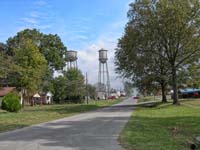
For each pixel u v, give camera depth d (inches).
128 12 2253.9
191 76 2407.7
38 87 3248.0
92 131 845.8
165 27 2161.7
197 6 2140.7
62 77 4151.1
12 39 3759.8
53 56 3993.6
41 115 1616.6
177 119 1204.5
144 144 621.9
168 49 2262.6
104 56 5753.0
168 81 2448.3
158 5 2149.4
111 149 569.0
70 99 4195.4
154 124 1032.2
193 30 2175.2
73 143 639.1
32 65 2979.8
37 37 3959.2
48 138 719.1
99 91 6220.5
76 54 4525.1
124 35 2324.1
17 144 635.5
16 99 1929.1
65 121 1211.9
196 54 2262.6
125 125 993.5
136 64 2345.0
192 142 649.6
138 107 2266.2
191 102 2465.6
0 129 954.1
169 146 601.6
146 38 2215.8
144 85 2536.9
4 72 2711.6
